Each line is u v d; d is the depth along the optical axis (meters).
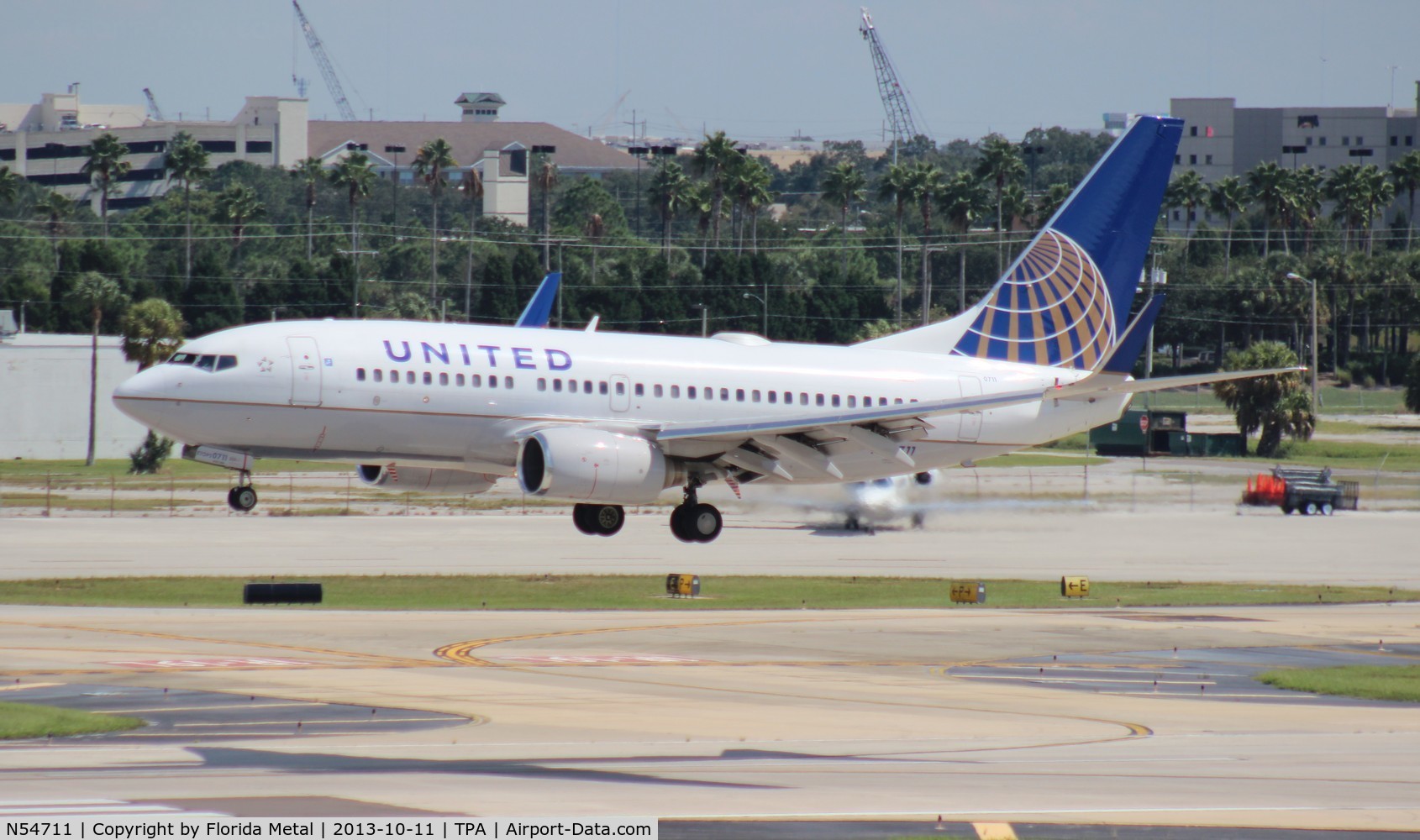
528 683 97.88
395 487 177.62
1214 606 158.12
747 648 119.38
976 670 110.31
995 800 63.41
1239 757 76.75
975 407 168.75
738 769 69.38
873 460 182.00
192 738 75.25
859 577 178.38
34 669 99.12
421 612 140.38
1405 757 78.19
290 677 97.62
